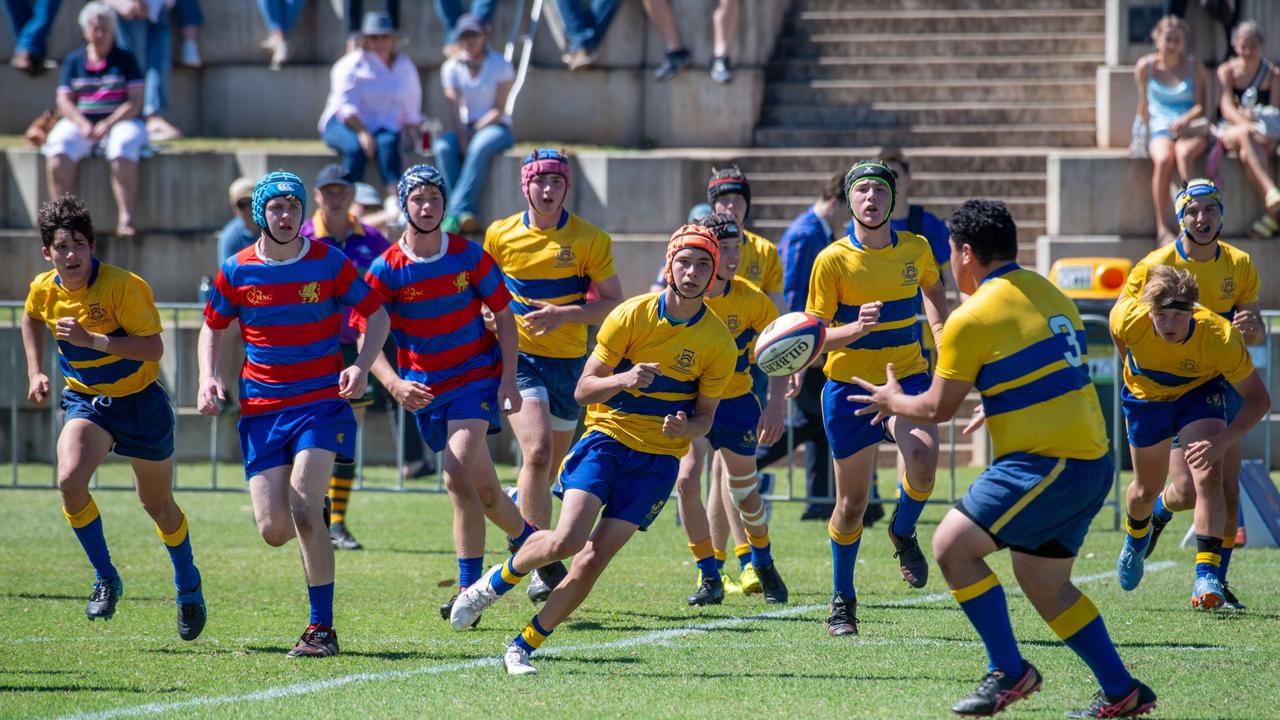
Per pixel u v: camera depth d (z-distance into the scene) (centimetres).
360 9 6356
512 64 6341
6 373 5131
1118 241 5394
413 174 2625
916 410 1991
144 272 5788
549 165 2947
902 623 2664
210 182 5800
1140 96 5472
